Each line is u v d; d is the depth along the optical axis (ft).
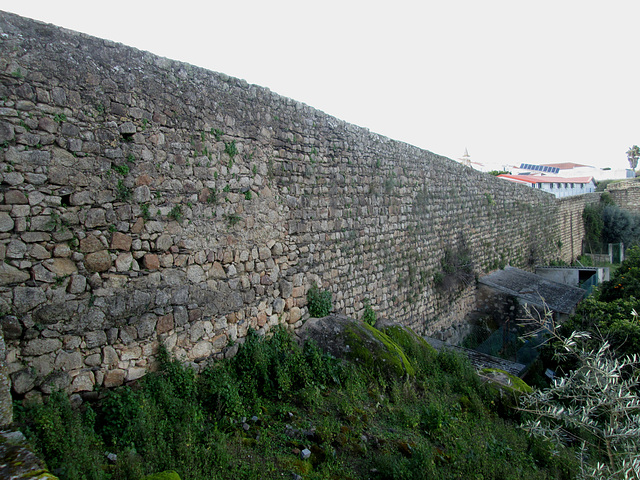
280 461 16.53
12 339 14.55
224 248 22.40
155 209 18.99
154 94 19.01
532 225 75.87
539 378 37.81
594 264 98.07
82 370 16.26
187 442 15.65
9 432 11.43
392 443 20.10
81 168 16.39
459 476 19.21
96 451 13.98
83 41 16.58
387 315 37.42
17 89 14.73
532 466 22.72
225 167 22.57
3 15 14.51
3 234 14.40
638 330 31.17
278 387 22.09
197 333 20.75
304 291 28.32
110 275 17.30
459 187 51.60
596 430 18.85
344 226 32.32
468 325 52.29
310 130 28.96
